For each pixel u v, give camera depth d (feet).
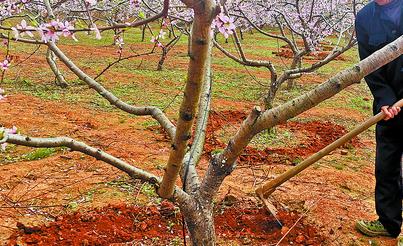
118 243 12.09
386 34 11.42
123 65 43.24
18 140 7.16
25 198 14.49
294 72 21.24
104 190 15.28
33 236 12.10
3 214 13.30
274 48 64.08
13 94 29.04
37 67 39.42
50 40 7.94
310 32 35.65
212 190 9.14
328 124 25.85
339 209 14.56
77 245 11.80
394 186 12.44
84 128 22.74
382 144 12.24
